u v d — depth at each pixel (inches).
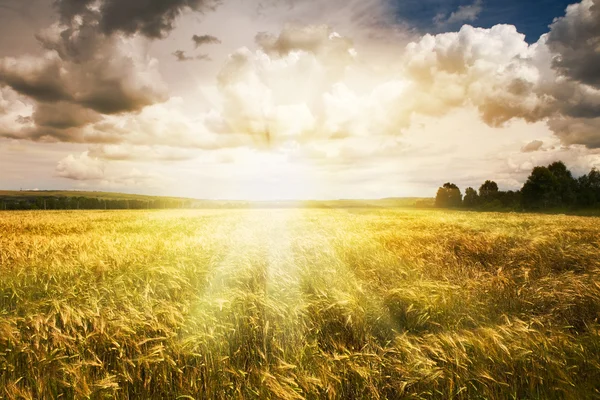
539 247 340.5
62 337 129.6
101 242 395.9
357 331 155.3
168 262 258.4
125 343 130.6
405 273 246.2
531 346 127.1
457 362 114.0
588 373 118.1
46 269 249.0
